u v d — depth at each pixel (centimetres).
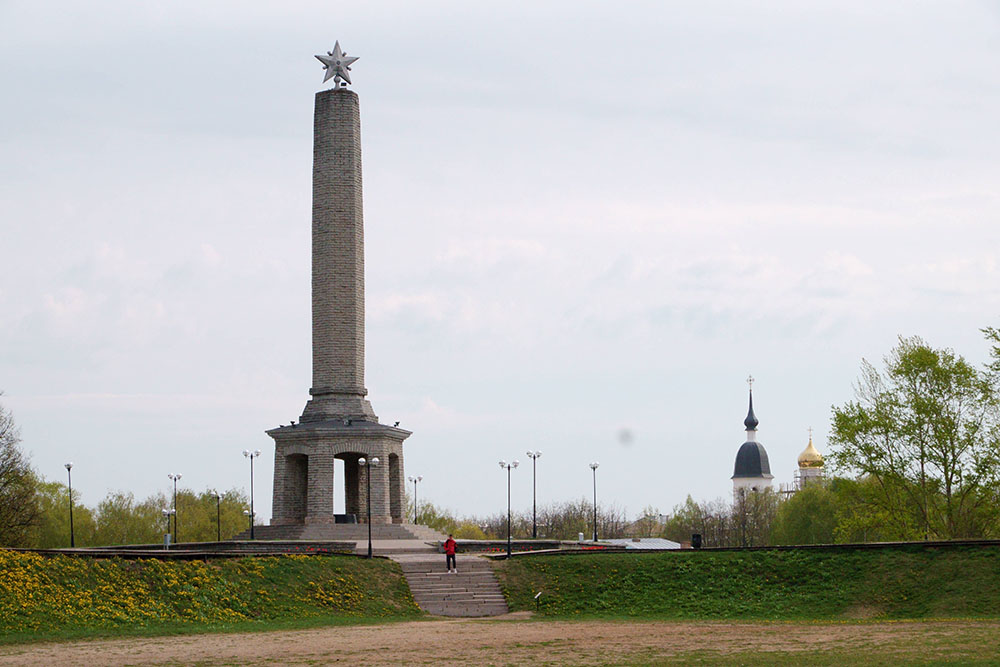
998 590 6481
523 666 4550
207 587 6744
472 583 7469
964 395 9056
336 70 10169
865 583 6881
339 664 4691
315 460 9681
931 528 9094
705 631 5744
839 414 9375
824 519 14650
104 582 6481
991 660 4316
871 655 4578
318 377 9944
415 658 4853
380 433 9706
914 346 9300
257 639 5597
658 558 7638
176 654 5041
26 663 4775
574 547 10469
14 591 6022
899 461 9169
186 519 15438
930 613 6341
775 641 5197
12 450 11138
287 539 9431
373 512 9600
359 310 10025
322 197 10025
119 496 15188
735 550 7631
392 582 7431
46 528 13975
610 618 6669
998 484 8775
